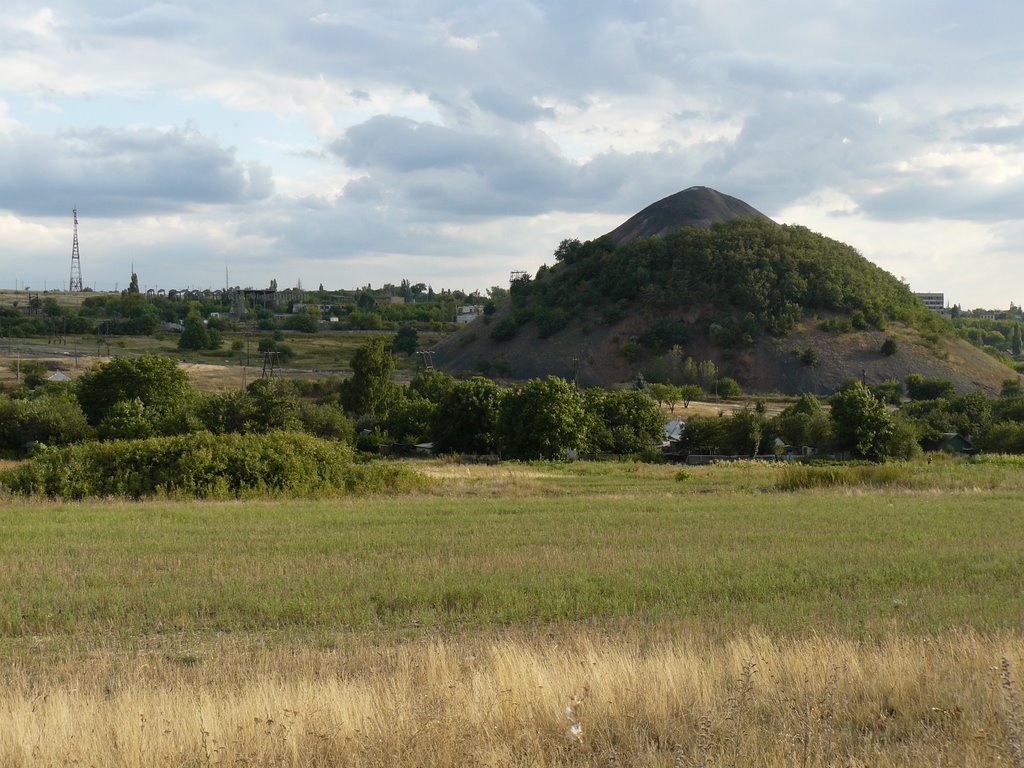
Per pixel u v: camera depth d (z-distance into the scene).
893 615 13.05
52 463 32.94
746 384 140.75
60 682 9.95
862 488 37.56
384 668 10.24
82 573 16.27
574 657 9.79
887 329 154.00
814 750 7.38
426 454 73.00
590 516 26.81
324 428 72.12
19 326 176.62
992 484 38.72
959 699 8.51
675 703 8.50
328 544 20.38
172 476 32.91
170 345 170.75
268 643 11.80
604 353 153.00
